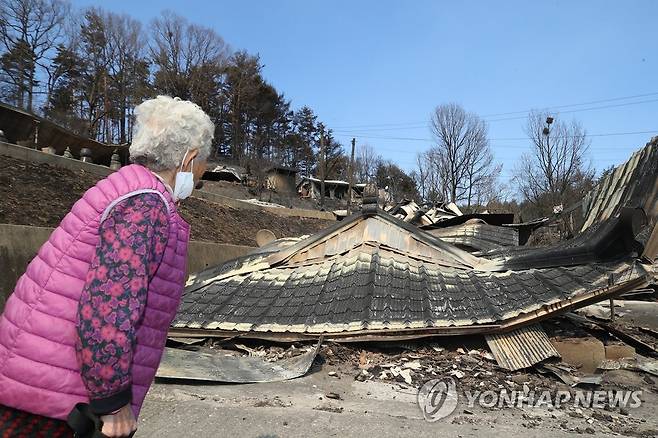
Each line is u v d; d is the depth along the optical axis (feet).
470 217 50.29
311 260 24.52
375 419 12.56
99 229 5.74
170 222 6.17
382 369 17.01
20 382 5.44
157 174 6.71
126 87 175.01
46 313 5.53
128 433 5.41
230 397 14.11
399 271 21.80
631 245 19.57
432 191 178.40
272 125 221.05
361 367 17.29
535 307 18.24
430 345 18.83
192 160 6.90
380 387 15.55
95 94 166.40
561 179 133.18
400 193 191.83
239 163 177.68
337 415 12.76
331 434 11.55
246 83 204.03
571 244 22.40
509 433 12.08
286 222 72.95
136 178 6.21
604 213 27.99
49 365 5.46
